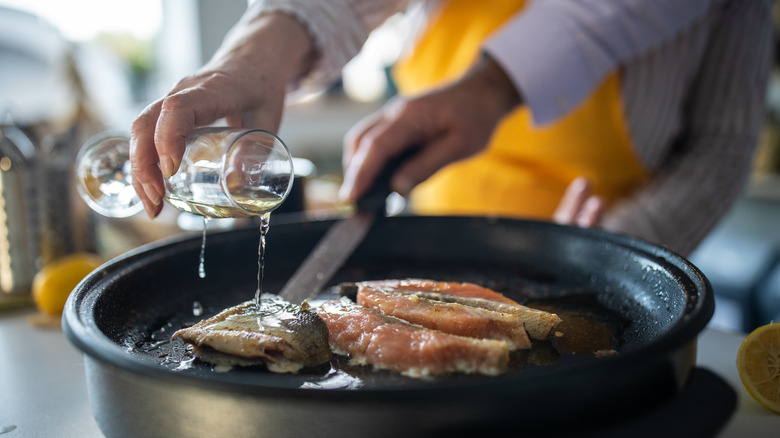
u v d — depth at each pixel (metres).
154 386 0.42
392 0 0.86
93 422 0.55
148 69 2.21
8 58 1.74
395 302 0.57
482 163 1.15
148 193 0.51
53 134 0.92
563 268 0.69
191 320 0.59
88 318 0.49
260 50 0.66
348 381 0.48
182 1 2.19
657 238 0.89
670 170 0.96
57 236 0.89
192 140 0.51
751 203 1.58
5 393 0.60
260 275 0.56
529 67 0.81
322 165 2.34
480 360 0.48
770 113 1.63
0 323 0.77
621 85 0.95
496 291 0.66
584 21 0.83
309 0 0.74
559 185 1.12
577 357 0.52
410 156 0.79
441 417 0.40
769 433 0.50
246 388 0.40
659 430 0.44
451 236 0.74
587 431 0.42
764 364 0.53
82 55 1.79
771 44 0.97
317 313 0.54
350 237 0.71
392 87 2.37
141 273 0.60
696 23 0.91
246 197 0.52
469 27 1.12
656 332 0.54
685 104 1.01
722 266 1.47
